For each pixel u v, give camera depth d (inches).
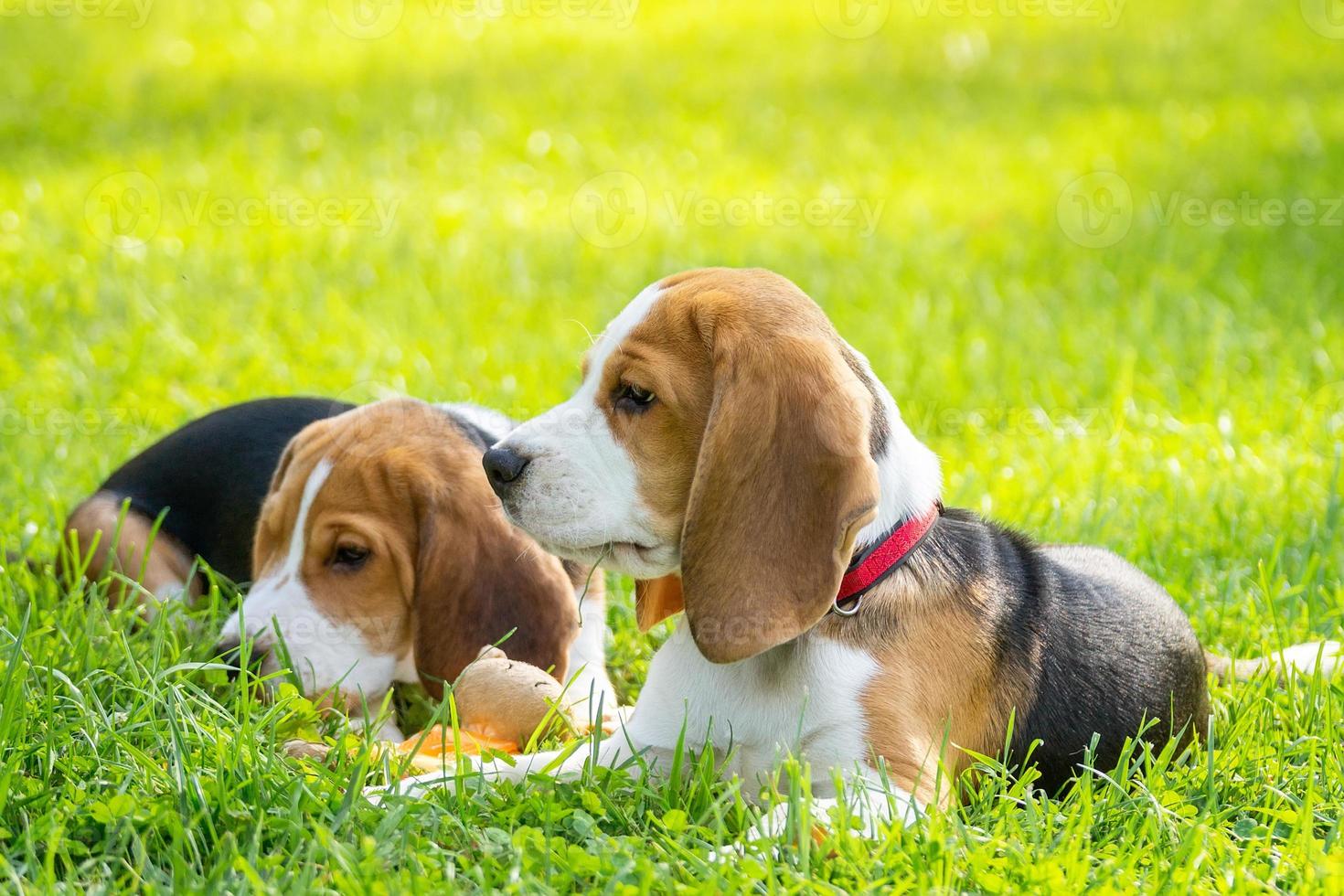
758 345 198.4
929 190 697.6
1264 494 352.5
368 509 255.4
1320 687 238.8
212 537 300.8
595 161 732.7
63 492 347.6
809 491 193.0
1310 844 184.9
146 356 444.8
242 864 161.6
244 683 213.5
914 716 200.7
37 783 188.7
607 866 171.2
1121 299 537.0
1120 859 182.4
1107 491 354.6
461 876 172.9
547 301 526.3
